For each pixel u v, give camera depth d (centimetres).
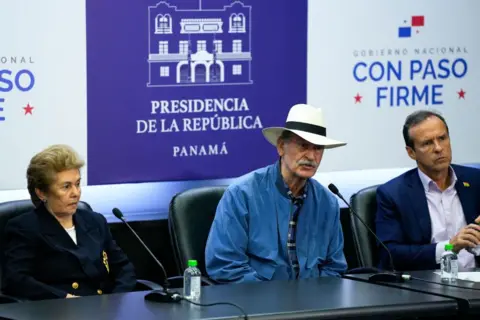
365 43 677
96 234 543
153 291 460
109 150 627
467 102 705
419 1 686
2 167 603
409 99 691
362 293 475
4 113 600
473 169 617
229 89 650
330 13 667
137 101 630
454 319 536
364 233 605
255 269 552
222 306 443
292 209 559
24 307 439
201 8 637
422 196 605
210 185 652
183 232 573
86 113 619
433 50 693
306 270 554
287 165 548
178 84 638
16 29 597
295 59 662
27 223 525
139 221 649
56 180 518
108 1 615
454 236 579
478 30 702
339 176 711
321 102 673
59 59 609
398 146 693
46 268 525
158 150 639
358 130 682
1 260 530
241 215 548
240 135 656
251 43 651
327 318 438
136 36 624
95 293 533
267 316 428
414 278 518
